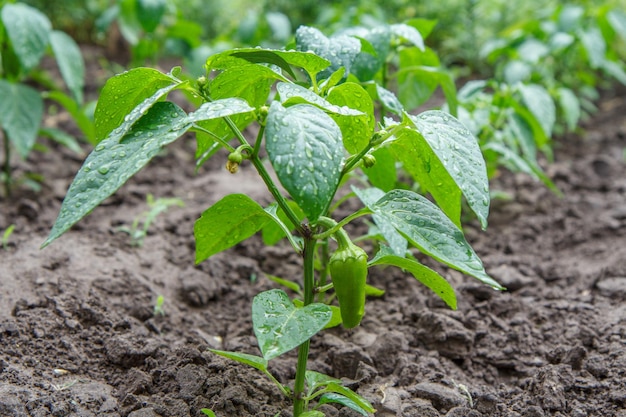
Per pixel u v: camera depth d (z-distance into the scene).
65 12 2.76
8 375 1.00
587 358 1.09
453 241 0.85
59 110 2.16
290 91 0.85
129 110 0.92
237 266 1.30
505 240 1.47
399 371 1.08
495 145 1.36
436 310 1.19
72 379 1.03
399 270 1.30
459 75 2.64
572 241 1.46
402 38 1.29
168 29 2.07
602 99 2.54
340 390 0.92
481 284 1.23
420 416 0.99
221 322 1.20
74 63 1.51
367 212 0.87
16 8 1.39
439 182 0.91
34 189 1.57
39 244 1.30
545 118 1.47
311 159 0.78
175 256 1.32
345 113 0.83
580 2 2.38
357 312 0.87
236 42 2.34
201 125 0.95
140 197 1.59
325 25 2.33
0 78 1.52
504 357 1.11
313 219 0.78
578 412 1.00
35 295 1.16
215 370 1.04
